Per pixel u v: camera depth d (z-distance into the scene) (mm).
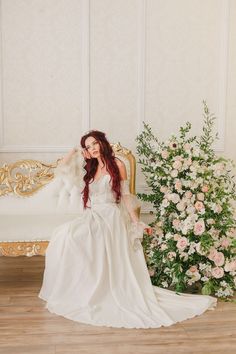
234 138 5156
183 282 3604
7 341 2715
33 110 4879
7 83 4809
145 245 3848
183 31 4996
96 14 4844
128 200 3689
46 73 4848
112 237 3410
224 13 5016
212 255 3525
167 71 5016
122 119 4996
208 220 3553
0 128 4836
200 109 5113
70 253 3285
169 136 5082
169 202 3670
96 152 3633
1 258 4680
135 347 2639
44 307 3270
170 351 2590
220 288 3508
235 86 5156
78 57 4867
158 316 3053
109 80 4938
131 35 4914
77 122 4945
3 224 3951
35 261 4586
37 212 4027
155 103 5035
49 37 4809
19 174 4070
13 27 4750
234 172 5098
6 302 3383
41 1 4754
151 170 4125
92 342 2703
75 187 4109
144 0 4871
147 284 3391
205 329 2902
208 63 5074
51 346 2648
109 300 3207
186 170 3750
